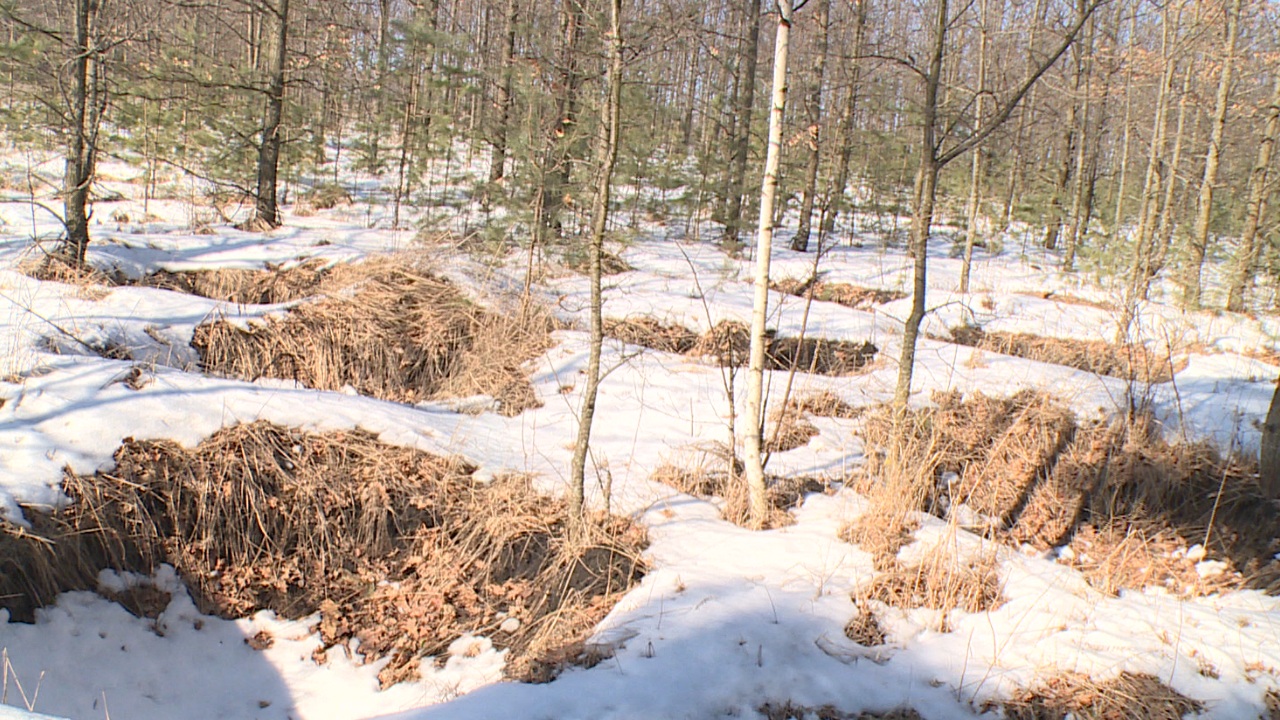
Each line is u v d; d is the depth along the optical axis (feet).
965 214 57.88
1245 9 44.52
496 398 26.07
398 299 30.14
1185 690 13.25
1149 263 40.09
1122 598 16.56
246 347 26.22
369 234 38.81
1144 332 33.65
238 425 19.65
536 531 18.35
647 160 47.03
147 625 16.25
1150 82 46.93
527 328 30.25
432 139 45.44
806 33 49.93
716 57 21.59
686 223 51.11
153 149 46.21
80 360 20.61
